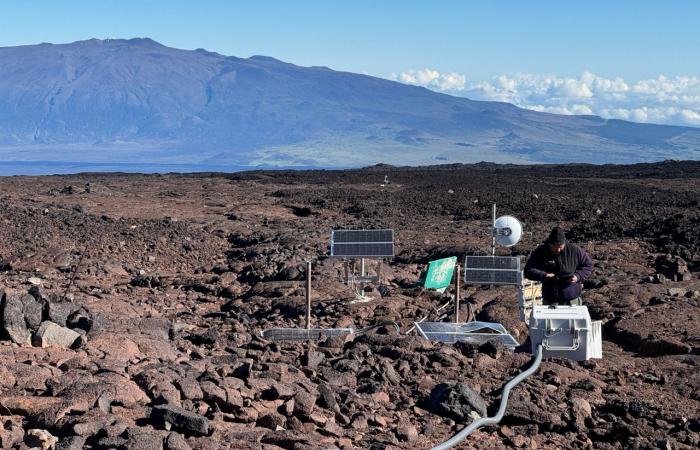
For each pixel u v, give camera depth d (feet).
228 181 197.16
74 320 33.45
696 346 39.73
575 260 38.11
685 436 27.40
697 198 132.16
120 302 50.85
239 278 69.36
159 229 94.48
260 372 29.48
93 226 93.97
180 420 23.39
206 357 33.55
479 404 28.32
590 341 37.17
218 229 98.37
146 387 26.55
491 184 176.86
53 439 21.81
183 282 66.23
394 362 34.55
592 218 109.09
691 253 71.00
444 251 78.23
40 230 88.38
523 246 79.66
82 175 219.00
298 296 56.59
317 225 107.55
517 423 28.32
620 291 54.29
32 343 31.19
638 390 33.06
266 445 23.47
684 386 33.30
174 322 44.57
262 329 47.09
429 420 27.68
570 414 28.94
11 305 31.17
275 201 140.15
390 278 66.23
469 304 50.72
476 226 106.42
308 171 247.09
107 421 22.97
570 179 194.39
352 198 142.41
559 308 37.01
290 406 25.95
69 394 24.59
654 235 84.38
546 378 33.40
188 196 147.54
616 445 27.02
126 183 183.42
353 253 55.88
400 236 94.32
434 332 42.29
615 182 184.75
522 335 46.32
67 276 67.56
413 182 189.37
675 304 49.01
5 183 177.37
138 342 33.27
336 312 52.19
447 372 33.71
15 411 24.09
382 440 25.32
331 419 26.13
